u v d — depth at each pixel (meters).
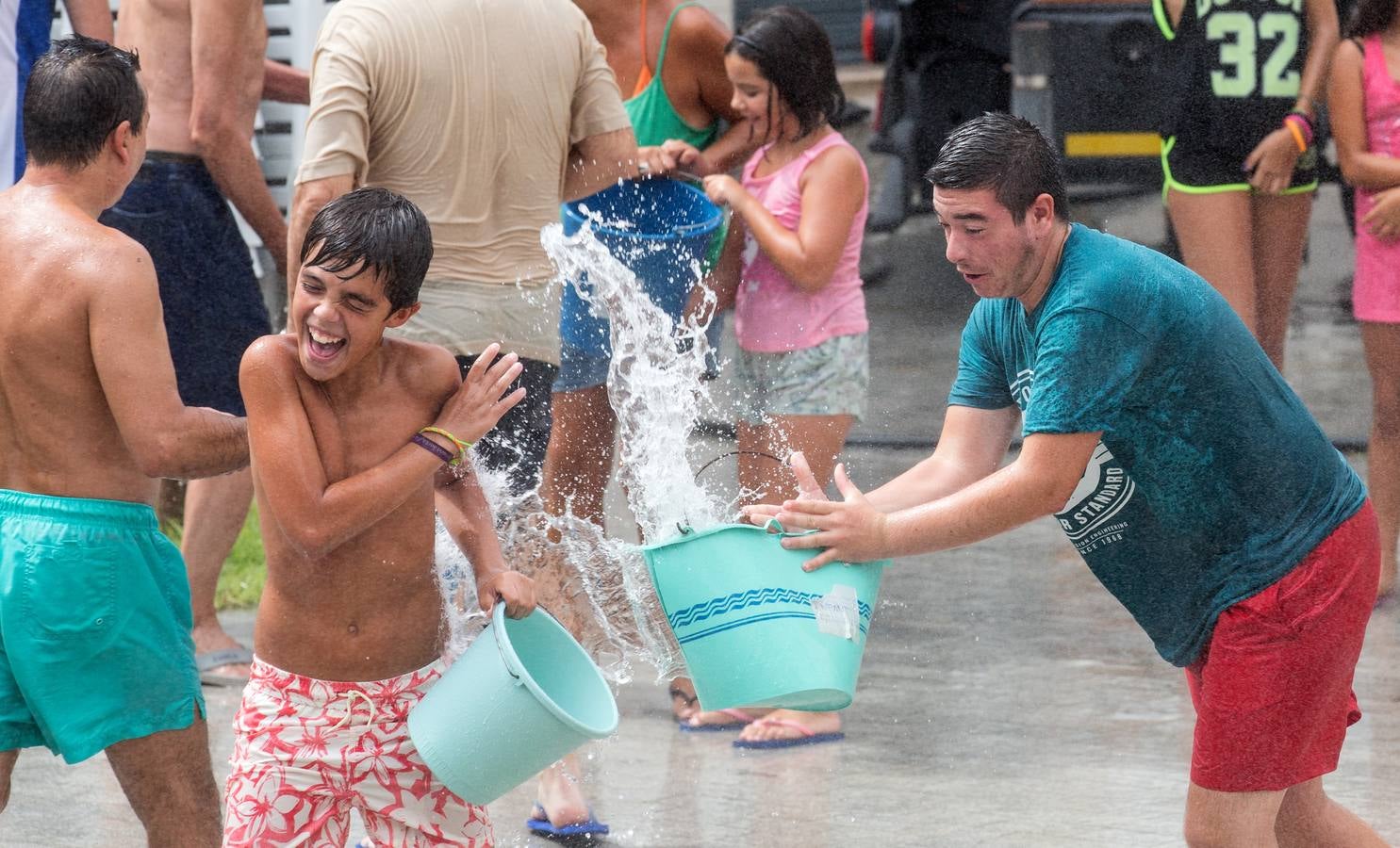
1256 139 16.38
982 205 8.48
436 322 11.84
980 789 12.43
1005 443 9.98
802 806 12.18
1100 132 27.33
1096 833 11.53
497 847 11.52
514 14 11.95
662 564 9.09
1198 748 9.05
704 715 13.98
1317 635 8.72
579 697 9.16
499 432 12.27
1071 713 14.05
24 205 9.39
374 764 8.98
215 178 14.74
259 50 15.22
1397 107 15.76
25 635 9.13
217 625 15.52
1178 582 9.09
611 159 12.84
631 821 11.96
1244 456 8.70
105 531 9.21
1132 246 8.78
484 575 9.21
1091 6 27.16
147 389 9.09
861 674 15.21
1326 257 32.09
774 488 14.23
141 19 14.88
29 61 15.09
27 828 12.04
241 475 15.14
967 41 30.86
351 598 8.87
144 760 9.51
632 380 13.23
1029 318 8.99
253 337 15.22
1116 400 8.54
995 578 18.14
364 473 8.66
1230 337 8.66
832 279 13.94
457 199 11.80
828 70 13.89
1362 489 9.06
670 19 14.69
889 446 22.03
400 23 11.57
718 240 14.01
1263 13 16.17
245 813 8.95
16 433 9.21
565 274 12.66
